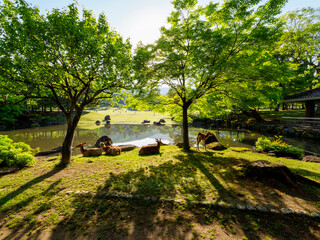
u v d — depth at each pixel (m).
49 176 6.18
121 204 4.18
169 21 8.27
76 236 3.22
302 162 7.49
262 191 4.58
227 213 3.70
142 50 7.84
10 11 5.97
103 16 7.32
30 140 18.11
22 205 4.27
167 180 5.50
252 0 6.59
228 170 6.34
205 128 30.41
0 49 5.76
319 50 21.14
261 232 3.15
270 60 7.91
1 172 6.41
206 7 7.63
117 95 9.49
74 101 7.68
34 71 6.12
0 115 28.31
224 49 7.50
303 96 15.70
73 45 6.57
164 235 3.15
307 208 3.73
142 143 17.48
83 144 9.67
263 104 8.32
